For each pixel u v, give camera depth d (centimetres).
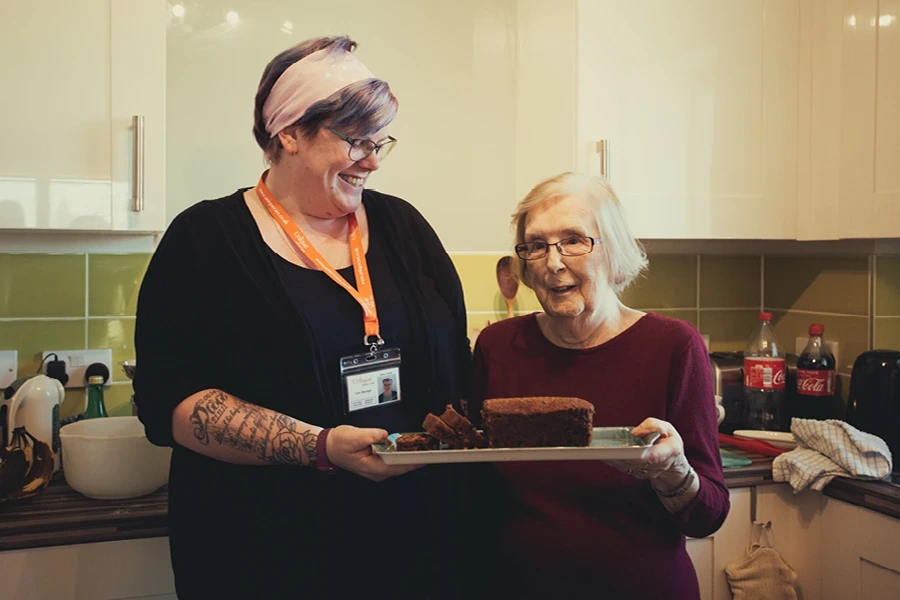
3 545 144
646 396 120
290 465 120
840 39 193
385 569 125
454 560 131
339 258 130
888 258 206
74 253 186
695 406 119
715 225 198
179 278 120
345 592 123
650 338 123
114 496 158
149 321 120
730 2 197
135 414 181
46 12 156
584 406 110
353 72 121
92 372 185
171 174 193
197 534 124
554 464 122
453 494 132
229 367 120
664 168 193
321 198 125
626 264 124
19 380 172
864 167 186
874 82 182
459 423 112
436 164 216
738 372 219
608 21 188
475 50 218
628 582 115
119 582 150
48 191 157
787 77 201
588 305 119
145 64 162
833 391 211
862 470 171
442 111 216
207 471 124
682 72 194
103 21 159
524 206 124
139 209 162
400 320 129
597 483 119
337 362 123
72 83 158
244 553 122
